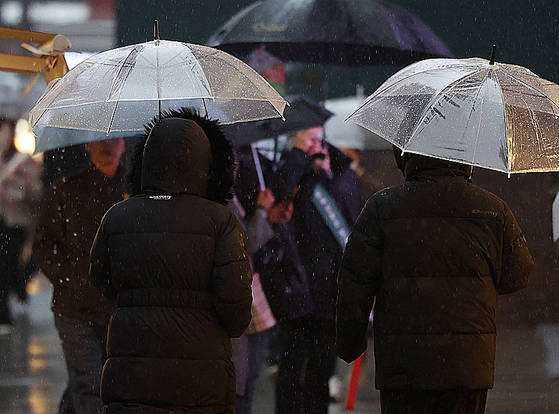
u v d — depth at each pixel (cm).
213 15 5638
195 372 1675
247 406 2616
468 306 1698
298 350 2423
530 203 5028
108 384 1681
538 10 6384
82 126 1980
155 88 1823
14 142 3741
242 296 1691
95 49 5488
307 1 2948
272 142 2544
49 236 2258
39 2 5328
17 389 2952
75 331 2253
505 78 1753
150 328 1672
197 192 1753
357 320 1744
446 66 1794
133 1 5516
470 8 6391
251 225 2467
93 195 2267
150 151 1747
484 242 1719
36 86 3669
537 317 4622
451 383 1673
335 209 2484
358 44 2836
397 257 1714
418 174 1762
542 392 3084
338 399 2919
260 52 2820
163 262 1683
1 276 4025
